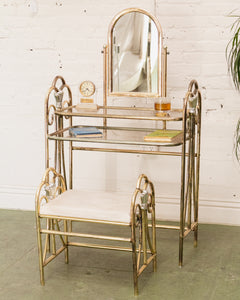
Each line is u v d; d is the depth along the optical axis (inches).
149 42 125.0
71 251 124.1
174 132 116.9
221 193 142.8
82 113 118.5
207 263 117.0
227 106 137.9
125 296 101.5
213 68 136.8
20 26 146.1
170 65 138.8
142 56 126.0
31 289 104.4
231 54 135.0
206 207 143.6
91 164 149.6
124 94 128.6
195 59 137.3
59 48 144.9
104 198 107.4
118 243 129.8
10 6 145.6
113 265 116.0
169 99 117.3
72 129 118.6
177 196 145.5
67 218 100.7
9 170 155.9
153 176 146.1
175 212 146.1
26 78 148.9
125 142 108.9
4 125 153.3
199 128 124.4
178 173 144.3
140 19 124.6
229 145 139.7
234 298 100.4
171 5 135.9
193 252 123.6
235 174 140.9
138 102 142.1
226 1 133.0
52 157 151.1
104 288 104.9
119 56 127.6
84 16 141.7
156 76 125.8
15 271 112.7
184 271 112.7
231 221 142.9
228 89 137.0
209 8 134.2
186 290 103.8
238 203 141.8
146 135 114.2
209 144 140.9
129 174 147.8
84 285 106.2
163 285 106.0
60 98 122.5
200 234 135.8
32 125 151.5
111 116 115.6
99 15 140.8
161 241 130.7
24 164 154.5
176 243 129.4
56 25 143.9
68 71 145.6
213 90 137.9
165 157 144.3
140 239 103.5
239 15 133.0
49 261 109.4
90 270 113.3
